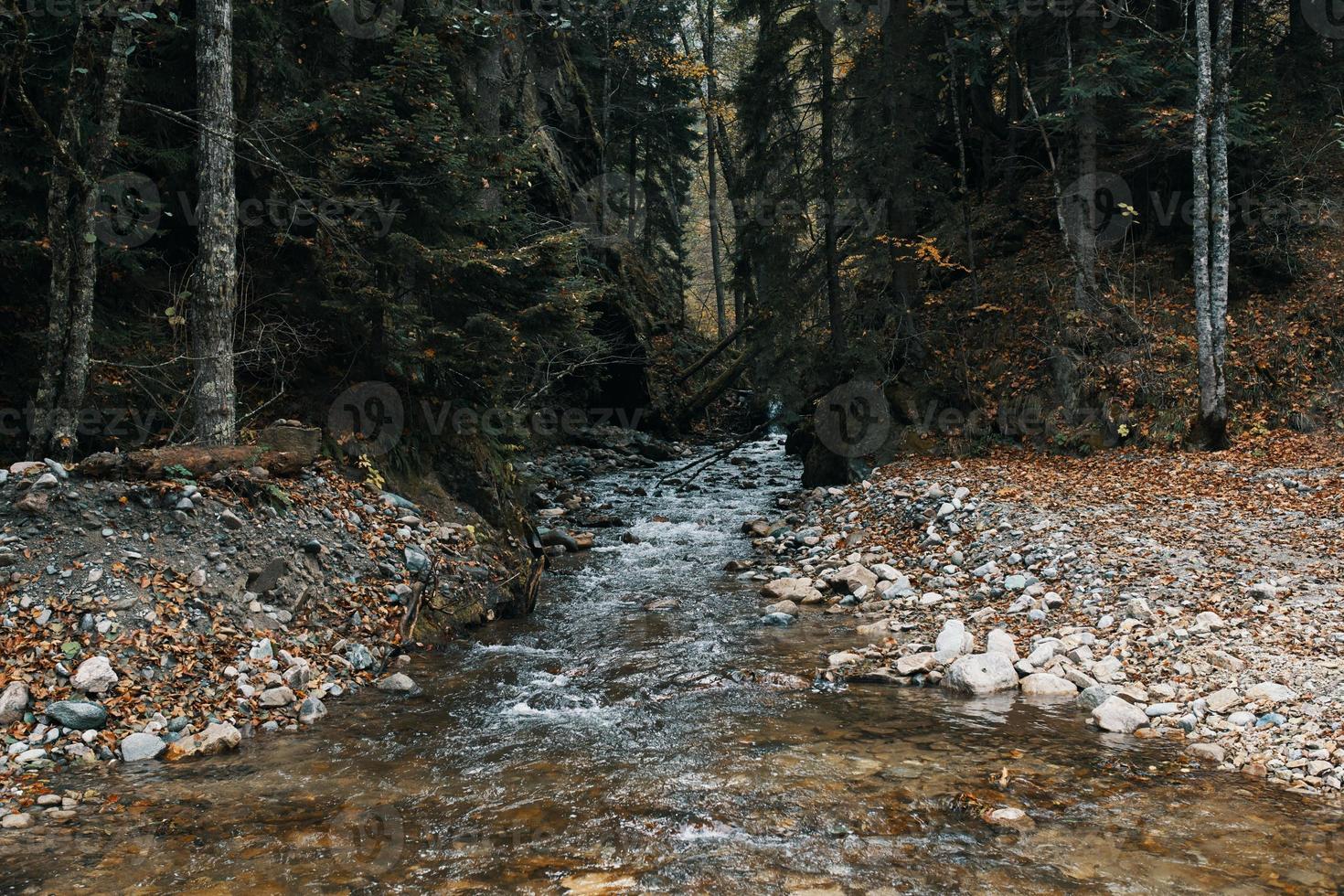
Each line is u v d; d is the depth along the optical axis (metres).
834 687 8.16
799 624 10.66
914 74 18.67
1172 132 19.03
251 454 9.26
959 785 5.77
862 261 20.62
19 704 6.23
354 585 9.23
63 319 8.51
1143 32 20.47
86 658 6.75
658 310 34.16
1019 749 6.45
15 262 9.69
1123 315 18.69
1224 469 14.48
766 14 19.05
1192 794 5.58
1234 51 18.89
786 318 19.31
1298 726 6.43
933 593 11.07
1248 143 17.67
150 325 10.52
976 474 15.96
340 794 5.72
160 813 5.36
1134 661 8.16
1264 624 8.34
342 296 11.30
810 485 19.58
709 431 31.20
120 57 8.53
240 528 8.53
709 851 4.89
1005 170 23.02
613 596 12.26
